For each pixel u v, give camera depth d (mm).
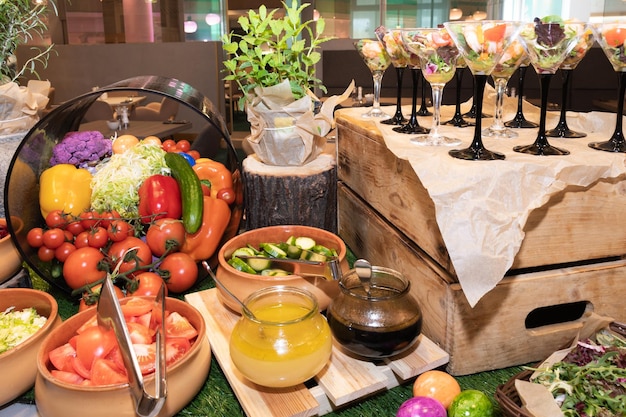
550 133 1079
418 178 908
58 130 1257
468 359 841
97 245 1028
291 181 1203
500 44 825
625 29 821
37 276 1200
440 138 1008
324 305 914
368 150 1179
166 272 1028
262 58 1208
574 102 4781
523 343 862
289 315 774
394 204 1029
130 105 4195
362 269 774
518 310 846
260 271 959
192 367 745
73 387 662
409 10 5555
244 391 745
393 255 1043
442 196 771
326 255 954
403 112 1471
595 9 5449
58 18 5852
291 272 953
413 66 1182
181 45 5289
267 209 1231
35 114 1390
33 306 901
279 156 1259
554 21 838
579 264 897
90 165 1250
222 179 1261
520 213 779
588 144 961
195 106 1090
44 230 1098
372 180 1158
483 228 759
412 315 780
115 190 1105
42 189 1104
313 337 729
